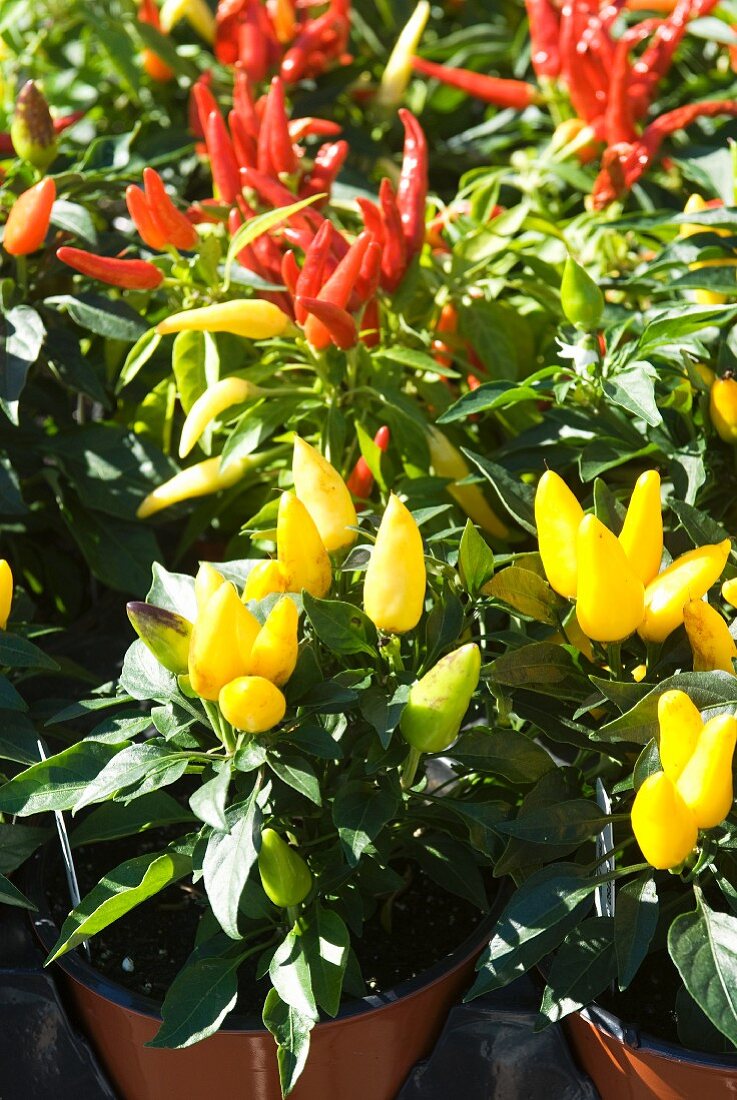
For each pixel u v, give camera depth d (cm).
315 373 101
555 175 116
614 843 85
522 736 84
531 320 107
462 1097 84
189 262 99
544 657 83
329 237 93
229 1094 83
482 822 82
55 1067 85
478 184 109
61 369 101
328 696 80
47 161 102
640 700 80
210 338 98
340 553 85
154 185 95
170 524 110
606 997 84
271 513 94
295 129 108
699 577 81
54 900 87
